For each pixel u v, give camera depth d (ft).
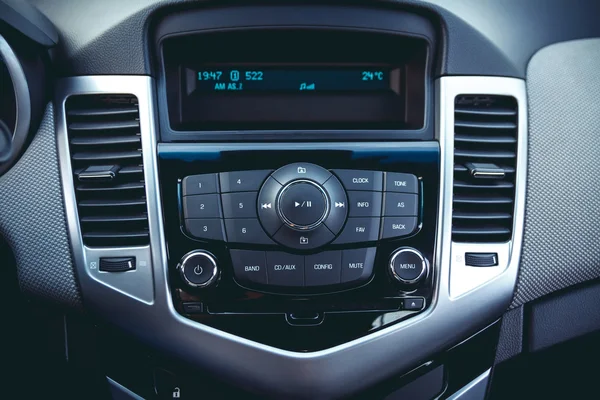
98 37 2.68
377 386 2.75
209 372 2.71
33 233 2.74
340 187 2.67
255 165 2.67
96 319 2.75
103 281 2.69
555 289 2.95
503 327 3.08
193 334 2.67
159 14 2.67
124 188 2.67
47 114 2.73
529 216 2.87
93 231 2.72
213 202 2.66
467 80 2.79
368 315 2.69
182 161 2.68
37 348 2.99
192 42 2.71
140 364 2.87
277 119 2.76
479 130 2.84
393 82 2.80
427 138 2.79
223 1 2.65
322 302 2.67
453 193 2.77
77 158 2.70
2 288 2.83
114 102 2.72
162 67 2.74
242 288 2.65
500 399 3.36
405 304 2.71
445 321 2.74
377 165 2.72
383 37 2.74
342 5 2.70
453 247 2.77
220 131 2.73
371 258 2.68
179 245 2.67
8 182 2.73
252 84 2.76
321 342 2.66
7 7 2.17
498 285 2.80
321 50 2.75
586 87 2.98
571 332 3.14
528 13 2.97
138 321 2.70
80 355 2.97
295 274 2.63
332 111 2.77
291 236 2.61
